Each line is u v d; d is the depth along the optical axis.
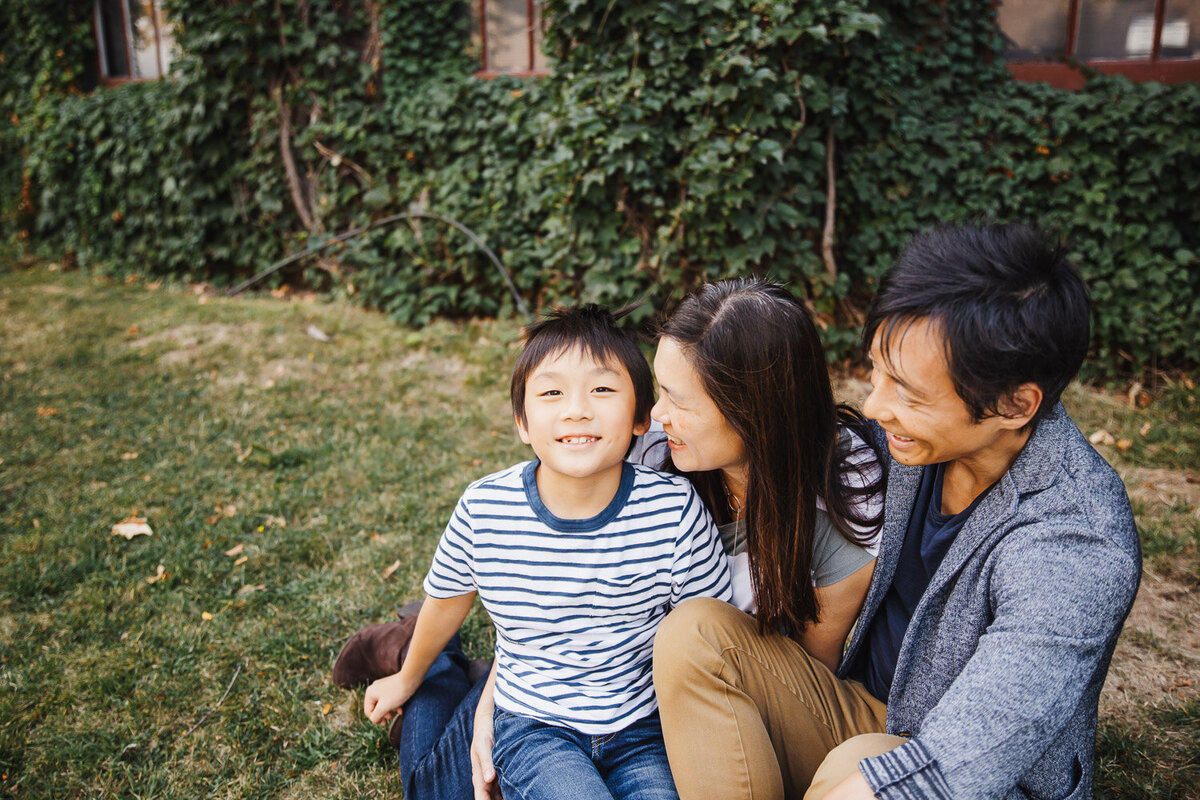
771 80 4.28
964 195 4.82
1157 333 4.48
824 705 1.52
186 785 1.98
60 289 6.40
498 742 1.57
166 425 4.07
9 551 2.96
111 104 6.88
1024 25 5.06
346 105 6.04
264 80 6.12
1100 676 1.29
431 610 1.74
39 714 2.19
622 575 1.52
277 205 6.24
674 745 1.44
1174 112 4.43
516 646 1.62
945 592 1.32
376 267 5.83
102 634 2.52
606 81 4.46
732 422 1.41
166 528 3.11
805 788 1.52
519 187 5.39
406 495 3.35
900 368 1.16
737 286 1.46
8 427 4.00
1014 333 1.08
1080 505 1.17
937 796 1.10
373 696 1.88
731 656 1.44
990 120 4.83
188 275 6.66
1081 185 4.62
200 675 2.34
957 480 1.36
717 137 4.36
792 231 4.60
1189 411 4.05
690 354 1.42
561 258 4.93
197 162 6.33
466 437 3.94
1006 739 1.08
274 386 4.52
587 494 1.54
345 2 6.07
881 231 4.80
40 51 7.59
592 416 1.46
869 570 1.51
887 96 4.65
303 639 2.48
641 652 1.62
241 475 3.56
